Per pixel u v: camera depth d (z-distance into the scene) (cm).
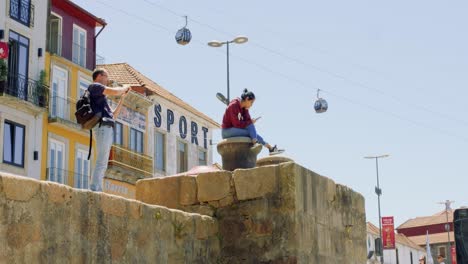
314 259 961
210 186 977
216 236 953
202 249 917
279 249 929
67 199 666
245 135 1044
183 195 987
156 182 1006
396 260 8550
